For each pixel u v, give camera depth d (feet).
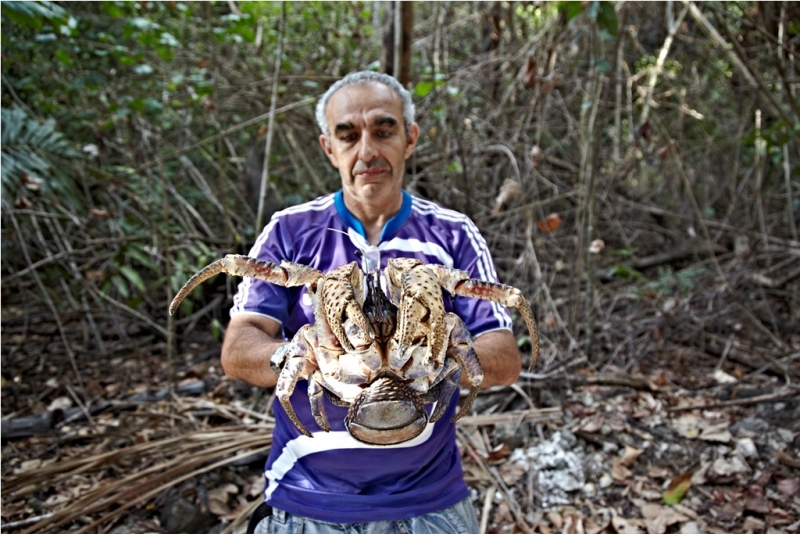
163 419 11.47
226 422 11.65
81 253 14.78
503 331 6.51
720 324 14.43
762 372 12.85
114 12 13.23
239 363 6.09
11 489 9.37
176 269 14.76
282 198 16.94
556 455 10.44
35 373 13.12
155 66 16.40
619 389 12.05
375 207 6.69
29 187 12.29
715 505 9.51
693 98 18.01
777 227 19.70
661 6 17.03
